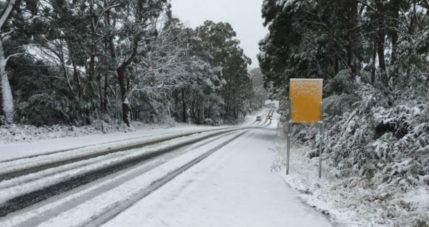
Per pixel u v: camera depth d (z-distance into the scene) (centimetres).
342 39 1470
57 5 1686
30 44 1889
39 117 1767
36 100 1795
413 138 680
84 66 2067
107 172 708
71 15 1736
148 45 2289
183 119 4675
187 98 4875
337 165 867
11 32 1714
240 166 873
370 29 1323
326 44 1510
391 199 546
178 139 1562
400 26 1091
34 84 2048
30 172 670
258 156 1084
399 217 467
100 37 2000
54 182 600
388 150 713
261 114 10550
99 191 555
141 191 567
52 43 1864
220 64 5434
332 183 714
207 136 1866
